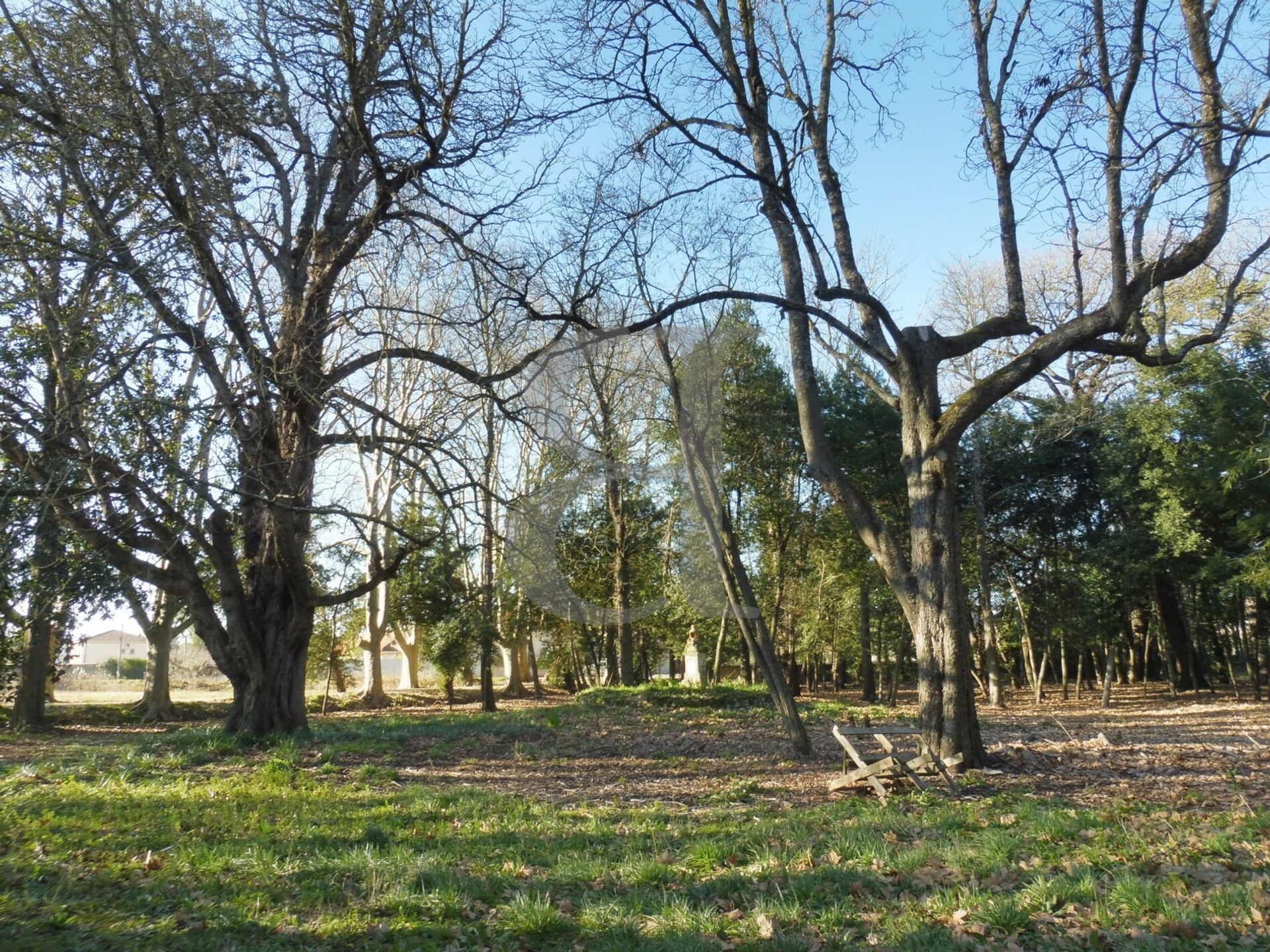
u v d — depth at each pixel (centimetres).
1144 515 2709
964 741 1209
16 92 1170
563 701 3444
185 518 1367
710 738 1722
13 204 1155
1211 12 1110
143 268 1123
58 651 2672
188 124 1193
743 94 1307
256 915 600
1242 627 3003
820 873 679
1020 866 667
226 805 1001
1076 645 3152
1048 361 1218
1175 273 1184
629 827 910
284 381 1230
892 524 3114
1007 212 1302
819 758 1431
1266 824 746
